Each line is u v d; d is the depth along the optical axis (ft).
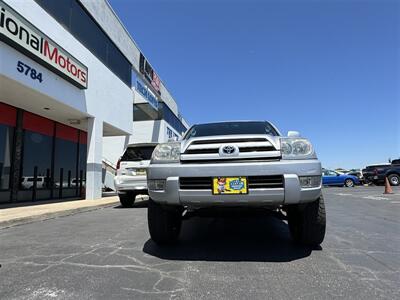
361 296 8.45
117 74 51.42
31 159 37.65
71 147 46.24
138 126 79.77
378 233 16.70
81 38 39.37
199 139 12.38
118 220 22.47
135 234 16.96
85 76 38.14
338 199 38.19
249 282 9.54
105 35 46.96
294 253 12.69
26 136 37.01
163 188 12.17
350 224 19.60
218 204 11.85
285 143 11.94
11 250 13.62
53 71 31.86
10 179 34.24
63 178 43.88
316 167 11.66
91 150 41.57
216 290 8.94
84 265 11.33
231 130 15.93
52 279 9.88
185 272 10.52
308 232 12.97
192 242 14.78
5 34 24.80
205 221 20.75
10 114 34.65
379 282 9.48
